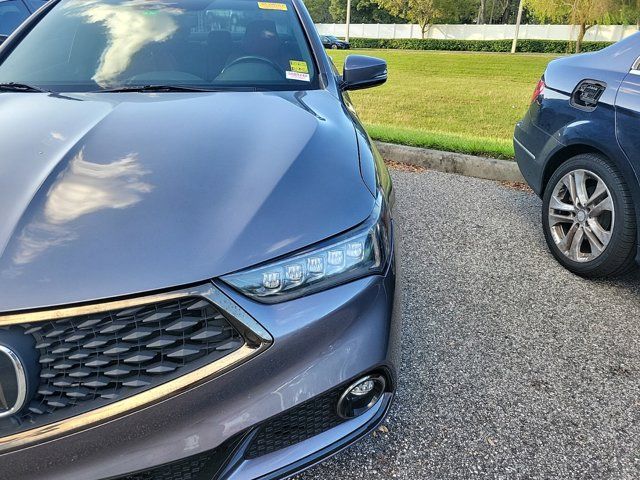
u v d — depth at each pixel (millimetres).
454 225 3863
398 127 7047
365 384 1517
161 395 1241
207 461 1344
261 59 2580
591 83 3037
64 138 1676
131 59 2527
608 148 2838
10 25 6246
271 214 1416
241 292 1291
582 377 2260
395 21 65812
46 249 1262
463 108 10055
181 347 1259
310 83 2514
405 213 4082
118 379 1234
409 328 2580
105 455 1243
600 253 2943
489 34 51656
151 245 1289
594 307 2812
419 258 3330
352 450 1843
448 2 52438
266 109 2021
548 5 35219
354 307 1423
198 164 1560
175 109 1951
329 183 1571
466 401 2094
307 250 1377
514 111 9758
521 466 1801
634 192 2725
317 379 1377
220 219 1376
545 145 3328
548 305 2822
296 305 1349
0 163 1536
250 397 1312
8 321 1171
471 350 2420
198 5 2842
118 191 1425
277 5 2926
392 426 1953
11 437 1188
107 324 1222
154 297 1227
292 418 1405
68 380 1216
